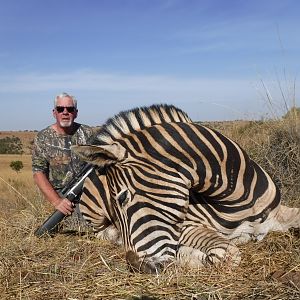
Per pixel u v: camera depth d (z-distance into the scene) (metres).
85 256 4.14
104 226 4.69
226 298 3.03
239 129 7.54
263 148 6.23
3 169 25.47
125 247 3.64
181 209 3.56
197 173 3.68
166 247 3.49
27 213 6.11
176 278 3.31
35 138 5.73
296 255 3.66
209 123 8.05
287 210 4.23
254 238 4.07
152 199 3.52
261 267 3.52
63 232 5.10
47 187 5.38
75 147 3.53
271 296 3.00
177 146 3.65
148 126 3.89
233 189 3.83
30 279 3.65
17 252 4.29
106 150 3.60
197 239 3.80
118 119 3.98
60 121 5.59
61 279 3.64
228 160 3.79
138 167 3.59
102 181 4.40
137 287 3.27
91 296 3.22
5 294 3.37
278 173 5.75
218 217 3.97
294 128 6.21
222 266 3.50
